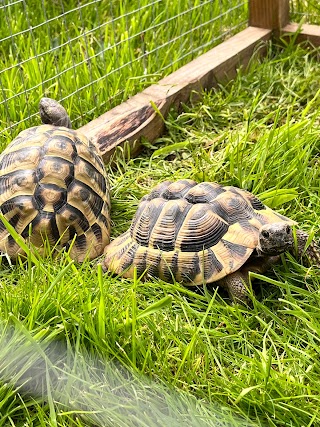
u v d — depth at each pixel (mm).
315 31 1013
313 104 887
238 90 932
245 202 620
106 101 872
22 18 1028
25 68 905
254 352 545
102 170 705
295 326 569
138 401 508
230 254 586
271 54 1027
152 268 609
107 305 567
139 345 539
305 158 752
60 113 756
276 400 500
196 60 954
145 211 631
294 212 698
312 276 613
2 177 664
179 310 592
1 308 560
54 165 652
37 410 513
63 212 644
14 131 816
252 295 581
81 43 966
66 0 1099
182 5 1053
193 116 879
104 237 670
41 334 521
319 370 527
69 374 508
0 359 514
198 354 551
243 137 797
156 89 889
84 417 508
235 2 1089
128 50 948
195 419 489
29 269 590
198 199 615
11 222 648
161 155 823
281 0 1008
